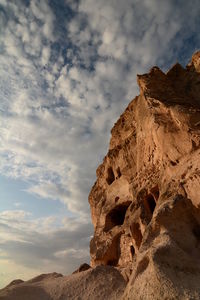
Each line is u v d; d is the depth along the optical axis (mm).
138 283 8656
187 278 7953
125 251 17672
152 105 17562
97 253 19688
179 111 14648
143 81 20562
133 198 19766
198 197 11375
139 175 20062
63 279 16062
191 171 12406
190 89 19688
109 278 14500
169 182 14016
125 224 18719
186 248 9914
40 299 13672
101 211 24922
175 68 22734
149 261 9008
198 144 13047
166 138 15172
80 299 13039
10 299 13500
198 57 21812
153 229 11211
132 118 25078
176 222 10906
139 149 20859
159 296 7434
